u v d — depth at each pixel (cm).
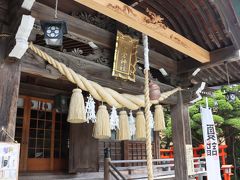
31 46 361
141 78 520
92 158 798
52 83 795
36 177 680
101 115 414
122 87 480
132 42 477
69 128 807
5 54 336
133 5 495
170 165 1020
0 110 315
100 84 445
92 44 457
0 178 287
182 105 611
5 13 354
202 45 546
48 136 824
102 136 414
